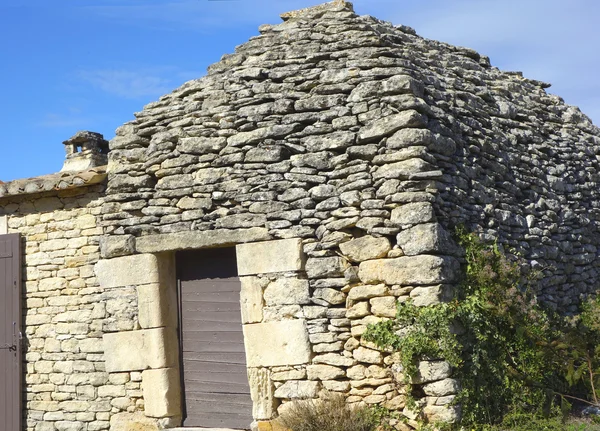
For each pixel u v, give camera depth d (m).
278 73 7.57
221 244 7.59
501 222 7.82
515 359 7.23
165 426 7.80
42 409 8.52
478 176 7.68
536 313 7.35
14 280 8.74
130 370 8.00
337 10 7.80
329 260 7.11
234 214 7.55
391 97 7.05
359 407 6.84
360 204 7.03
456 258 7.00
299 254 7.21
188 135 7.84
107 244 8.13
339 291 7.10
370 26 7.62
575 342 7.57
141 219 8.02
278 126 7.44
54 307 8.57
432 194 6.79
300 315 7.20
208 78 7.93
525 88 9.84
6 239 8.82
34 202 8.81
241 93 7.68
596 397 7.46
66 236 8.59
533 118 9.20
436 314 6.57
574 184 9.46
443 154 7.13
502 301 7.08
